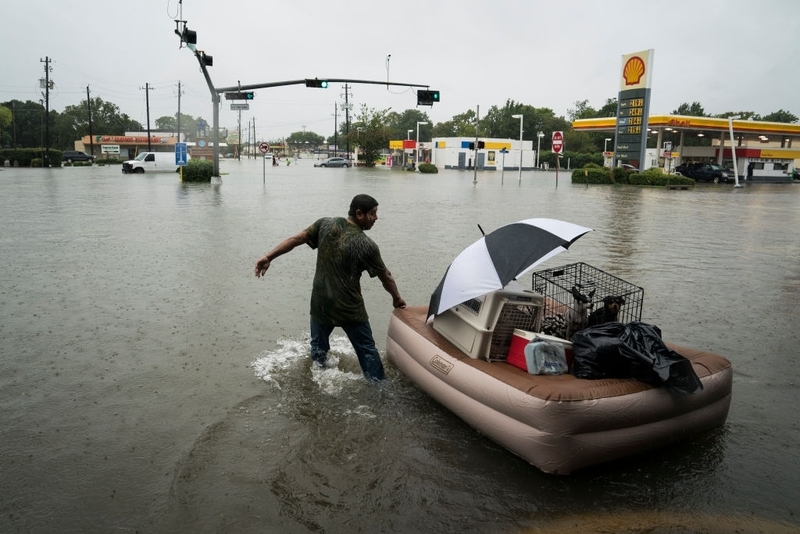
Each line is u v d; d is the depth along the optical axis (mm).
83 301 7312
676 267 10453
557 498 3395
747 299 8141
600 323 4477
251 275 8945
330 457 3773
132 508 3205
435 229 14656
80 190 25672
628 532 3105
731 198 28688
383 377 4887
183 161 33469
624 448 3695
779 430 4289
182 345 5762
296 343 5863
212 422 4191
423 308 5426
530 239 4164
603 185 39312
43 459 3672
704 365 4160
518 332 4168
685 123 46812
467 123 130000
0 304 7117
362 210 4711
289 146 185625
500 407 3816
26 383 4809
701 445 4059
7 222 14625
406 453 3844
